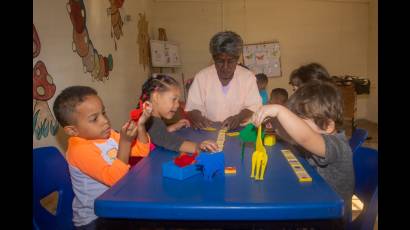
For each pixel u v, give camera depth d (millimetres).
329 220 816
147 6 5223
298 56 6207
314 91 1202
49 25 2107
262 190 840
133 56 4316
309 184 879
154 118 1416
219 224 838
